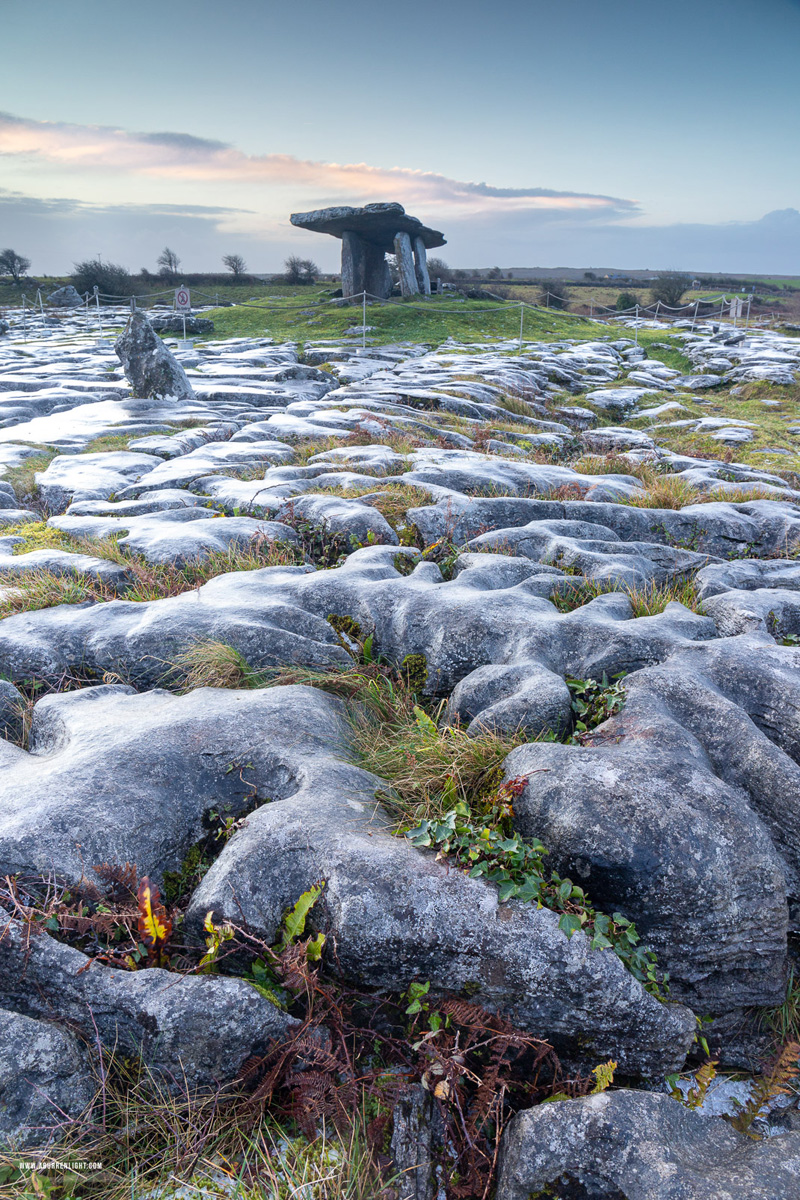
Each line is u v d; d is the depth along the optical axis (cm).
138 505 829
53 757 391
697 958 318
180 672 490
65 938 296
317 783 359
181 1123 263
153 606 544
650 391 2131
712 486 1023
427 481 894
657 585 648
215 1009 264
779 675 433
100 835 324
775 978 326
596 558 646
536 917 294
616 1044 292
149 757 372
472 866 312
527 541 698
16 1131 243
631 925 313
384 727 453
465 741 407
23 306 4497
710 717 407
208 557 659
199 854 353
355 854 306
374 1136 261
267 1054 275
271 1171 248
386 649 529
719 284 7050
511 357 2373
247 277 5075
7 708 460
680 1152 259
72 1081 255
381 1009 298
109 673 495
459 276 5803
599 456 1251
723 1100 307
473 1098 279
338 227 3312
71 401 1579
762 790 370
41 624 529
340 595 558
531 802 350
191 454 1080
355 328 2886
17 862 307
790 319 4662
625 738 389
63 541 738
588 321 3600
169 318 3094
